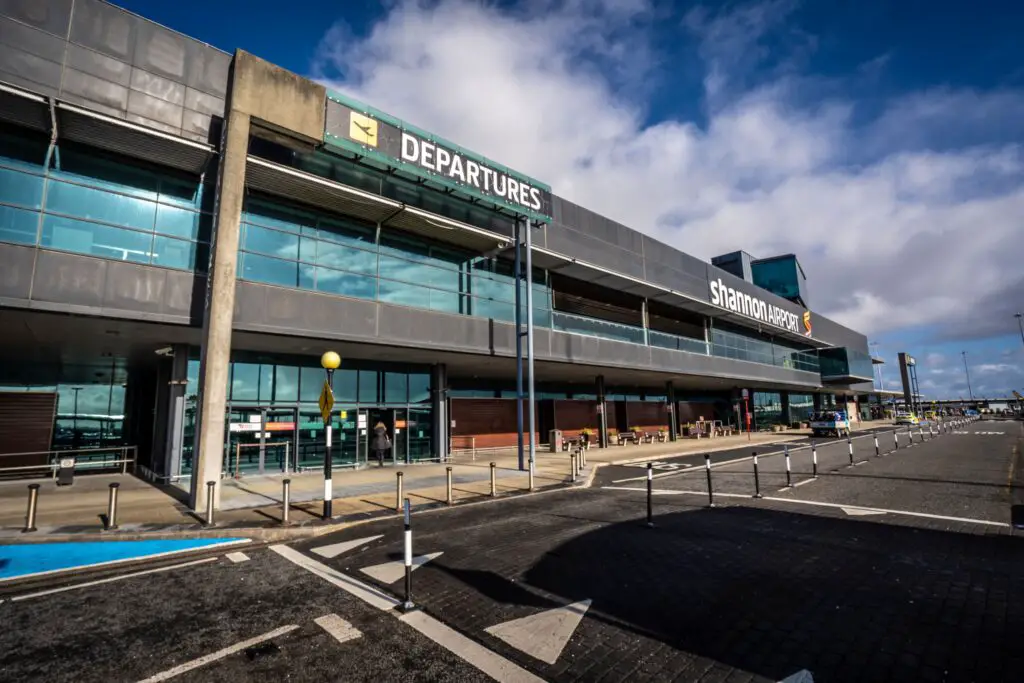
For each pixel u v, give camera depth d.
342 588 6.14
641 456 23.62
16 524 8.81
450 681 4.02
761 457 22.42
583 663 4.27
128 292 12.01
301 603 5.68
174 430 15.08
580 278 25.92
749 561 6.93
